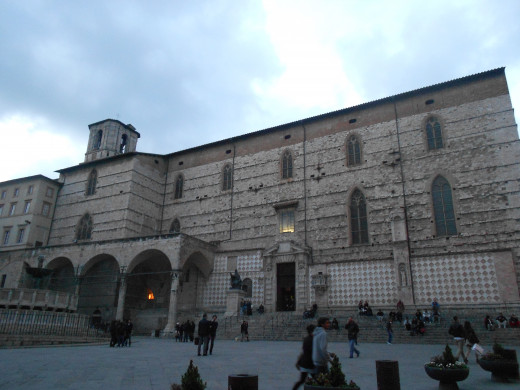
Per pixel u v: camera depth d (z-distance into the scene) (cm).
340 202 4603
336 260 4409
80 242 5350
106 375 1462
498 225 3722
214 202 5562
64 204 6256
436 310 3553
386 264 4112
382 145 4553
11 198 6334
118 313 4694
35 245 5947
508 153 3862
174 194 6009
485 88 4166
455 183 4028
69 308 4053
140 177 5822
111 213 5666
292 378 1395
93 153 7031
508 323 3228
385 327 3325
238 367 1680
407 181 4278
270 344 3038
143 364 1783
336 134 4916
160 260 5422
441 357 1252
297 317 4047
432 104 4409
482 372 1552
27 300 3731
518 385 1270
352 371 1580
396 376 1085
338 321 3669
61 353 2269
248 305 4403
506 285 3506
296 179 5003
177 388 856
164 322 4966
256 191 5253
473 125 4109
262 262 4841
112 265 5275
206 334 2203
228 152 5734
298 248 4591
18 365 1697
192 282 5212
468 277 3681
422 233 4031
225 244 5238
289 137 5272
